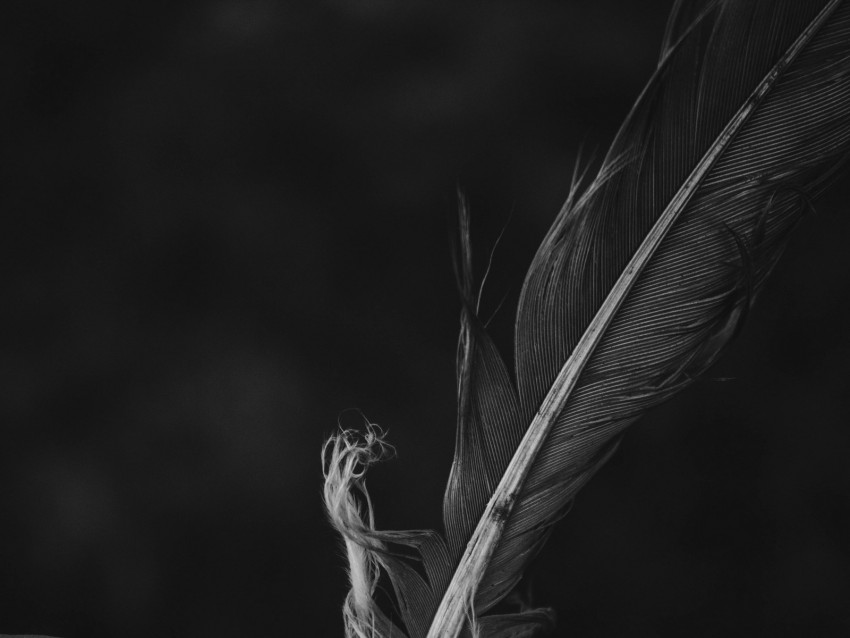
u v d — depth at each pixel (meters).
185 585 0.78
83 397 0.81
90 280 0.85
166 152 0.88
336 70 0.90
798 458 0.82
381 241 0.87
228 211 0.87
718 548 0.80
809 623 0.78
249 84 0.90
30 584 0.77
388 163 0.88
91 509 0.78
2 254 0.84
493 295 0.85
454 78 0.90
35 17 0.89
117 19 0.90
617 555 0.80
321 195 0.88
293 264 0.86
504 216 0.86
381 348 0.84
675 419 0.83
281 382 0.83
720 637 0.78
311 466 0.81
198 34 0.91
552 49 0.90
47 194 0.86
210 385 0.82
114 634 0.76
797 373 0.84
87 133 0.88
